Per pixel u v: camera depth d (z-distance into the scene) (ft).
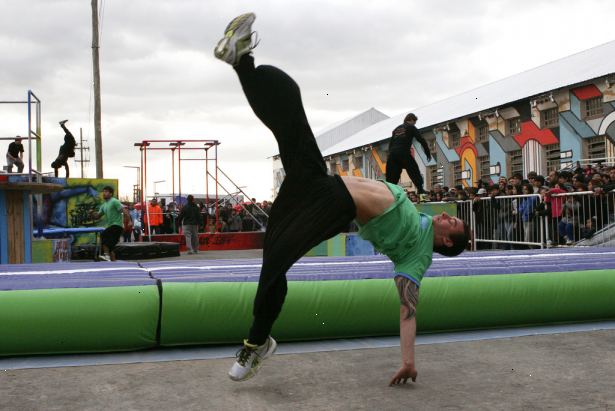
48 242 36.04
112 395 10.23
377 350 13.33
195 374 11.51
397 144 27.14
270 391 10.41
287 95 9.64
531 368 11.68
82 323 12.63
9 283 13.41
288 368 11.89
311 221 9.68
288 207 9.93
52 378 11.25
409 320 10.44
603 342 13.82
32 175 31.40
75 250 51.16
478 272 15.16
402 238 10.30
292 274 14.42
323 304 13.74
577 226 31.78
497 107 67.21
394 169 27.12
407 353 10.39
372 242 10.61
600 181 31.83
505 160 68.85
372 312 14.07
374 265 17.70
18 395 10.24
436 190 47.16
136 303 12.91
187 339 13.34
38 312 12.46
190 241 56.65
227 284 13.50
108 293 12.87
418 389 10.44
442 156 82.48
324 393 10.28
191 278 13.84
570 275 15.60
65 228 53.21
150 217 65.05
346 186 10.05
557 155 60.90
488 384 10.68
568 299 15.42
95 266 18.78
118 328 12.82
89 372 11.66
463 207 40.47
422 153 88.07
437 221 10.77
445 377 11.15
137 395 10.23
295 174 9.88
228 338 13.53
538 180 35.40
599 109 55.06
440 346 13.58
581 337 14.35
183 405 9.70
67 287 12.94
